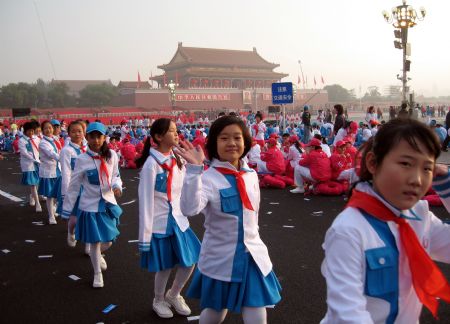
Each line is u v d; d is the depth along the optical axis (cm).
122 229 710
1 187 1208
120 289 462
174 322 382
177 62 8025
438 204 759
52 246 630
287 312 393
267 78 8281
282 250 568
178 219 383
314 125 2019
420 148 154
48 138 786
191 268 384
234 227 276
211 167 286
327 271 162
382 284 159
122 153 1534
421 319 371
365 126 1577
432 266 158
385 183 159
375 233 161
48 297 448
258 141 1511
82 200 465
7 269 538
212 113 5847
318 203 843
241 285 272
